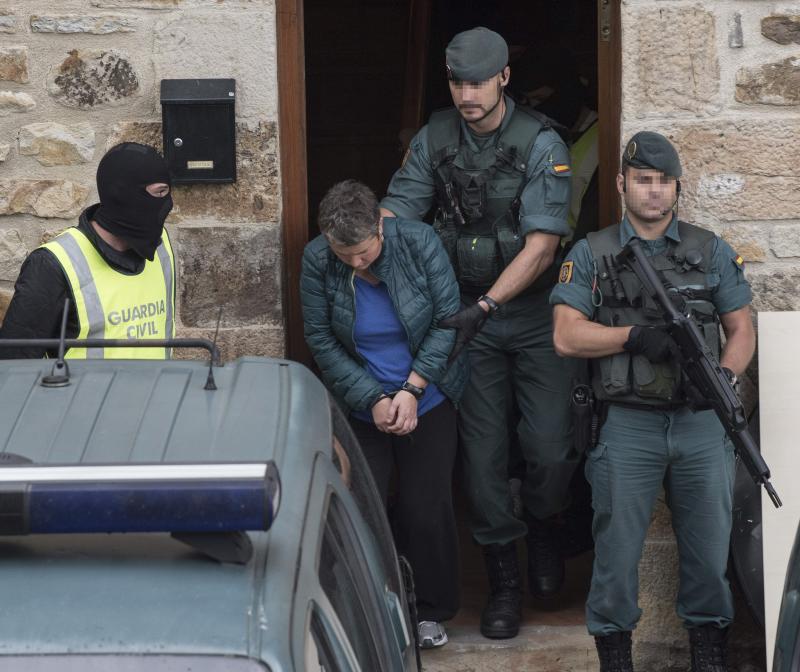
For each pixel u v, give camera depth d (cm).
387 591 978
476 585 2047
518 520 1858
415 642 1179
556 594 2002
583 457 2012
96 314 1341
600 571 1677
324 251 1653
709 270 1622
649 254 1623
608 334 1586
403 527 1761
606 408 1634
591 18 2773
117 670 643
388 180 3017
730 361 1633
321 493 807
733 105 1772
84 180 1780
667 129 1780
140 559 702
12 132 1767
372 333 1673
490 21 2914
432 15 2927
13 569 690
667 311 1545
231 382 920
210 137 1747
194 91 1738
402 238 1648
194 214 1784
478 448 1833
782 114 1769
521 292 1744
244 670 644
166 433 827
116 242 1363
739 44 1758
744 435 1520
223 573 693
